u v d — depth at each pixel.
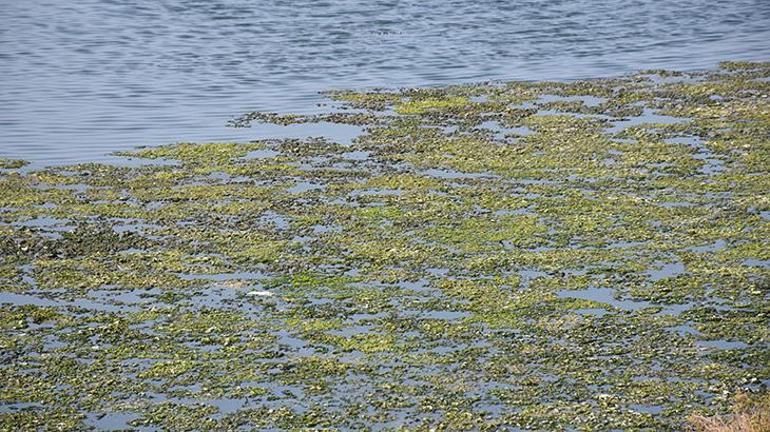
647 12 163.88
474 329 52.88
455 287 57.75
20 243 64.88
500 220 67.62
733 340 51.19
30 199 73.44
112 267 61.25
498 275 59.25
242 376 48.75
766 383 47.22
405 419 45.16
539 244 63.62
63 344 51.88
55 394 47.38
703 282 57.72
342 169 79.38
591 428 44.16
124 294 57.56
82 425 44.97
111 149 87.06
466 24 153.75
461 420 44.94
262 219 68.81
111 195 74.19
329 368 49.28
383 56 130.00
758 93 100.88
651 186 73.56
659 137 85.75
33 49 137.25
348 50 134.25
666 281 57.94
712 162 78.81
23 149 87.50
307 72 120.31
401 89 108.75
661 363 49.19
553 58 127.69
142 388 47.84
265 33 147.75
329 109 99.88
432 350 50.91
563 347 50.91
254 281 58.94
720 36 141.62
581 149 82.75
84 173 79.44
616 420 44.62
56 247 64.31
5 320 54.31
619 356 49.94
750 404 45.16
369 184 75.56
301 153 83.88
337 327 53.34
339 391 47.41
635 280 58.25
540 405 45.94
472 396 46.78
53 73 121.25
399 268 60.47
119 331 53.16
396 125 91.94
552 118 92.62
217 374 49.00
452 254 62.34
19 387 47.91
